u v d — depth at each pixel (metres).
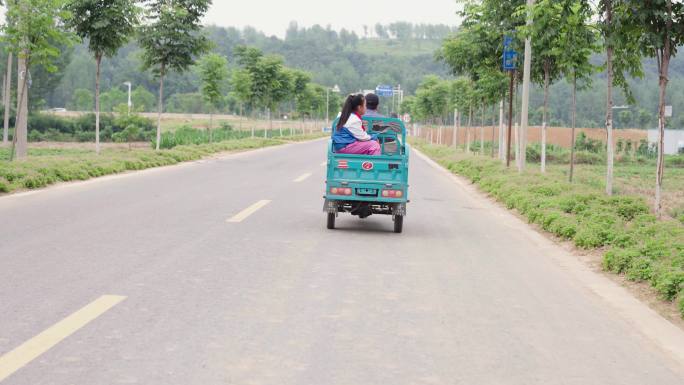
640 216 12.33
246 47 58.62
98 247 9.00
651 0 12.56
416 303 6.81
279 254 9.12
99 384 4.32
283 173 24.38
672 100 155.00
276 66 59.31
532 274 8.68
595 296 7.62
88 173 20.31
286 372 4.69
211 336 5.43
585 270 9.20
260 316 6.07
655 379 4.93
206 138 54.16
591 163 53.66
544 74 23.94
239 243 9.82
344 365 4.88
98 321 5.68
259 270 8.04
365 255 9.39
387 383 4.56
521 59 24.20
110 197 15.02
